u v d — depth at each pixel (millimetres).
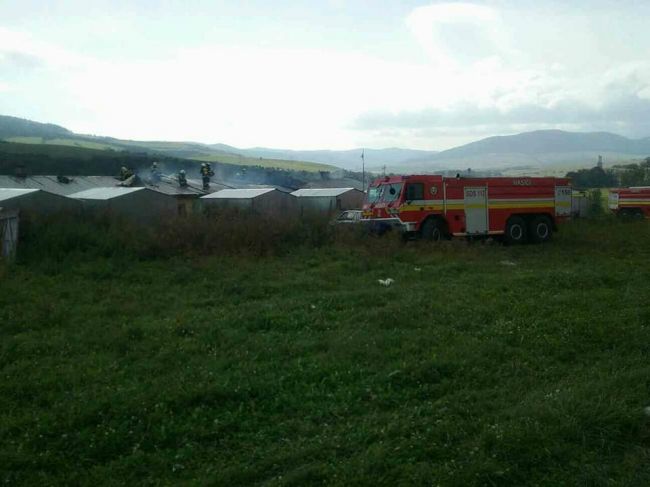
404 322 9094
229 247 17219
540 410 5406
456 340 8109
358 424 5430
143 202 22484
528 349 7859
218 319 9398
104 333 8609
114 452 5008
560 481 4418
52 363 7309
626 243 21641
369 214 21625
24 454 4867
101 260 15312
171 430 5293
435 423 5332
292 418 5641
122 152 65438
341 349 7605
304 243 18391
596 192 36844
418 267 15594
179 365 7172
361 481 4359
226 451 5000
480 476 4395
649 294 11219
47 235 16391
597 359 7570
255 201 25844
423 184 20812
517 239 22422
